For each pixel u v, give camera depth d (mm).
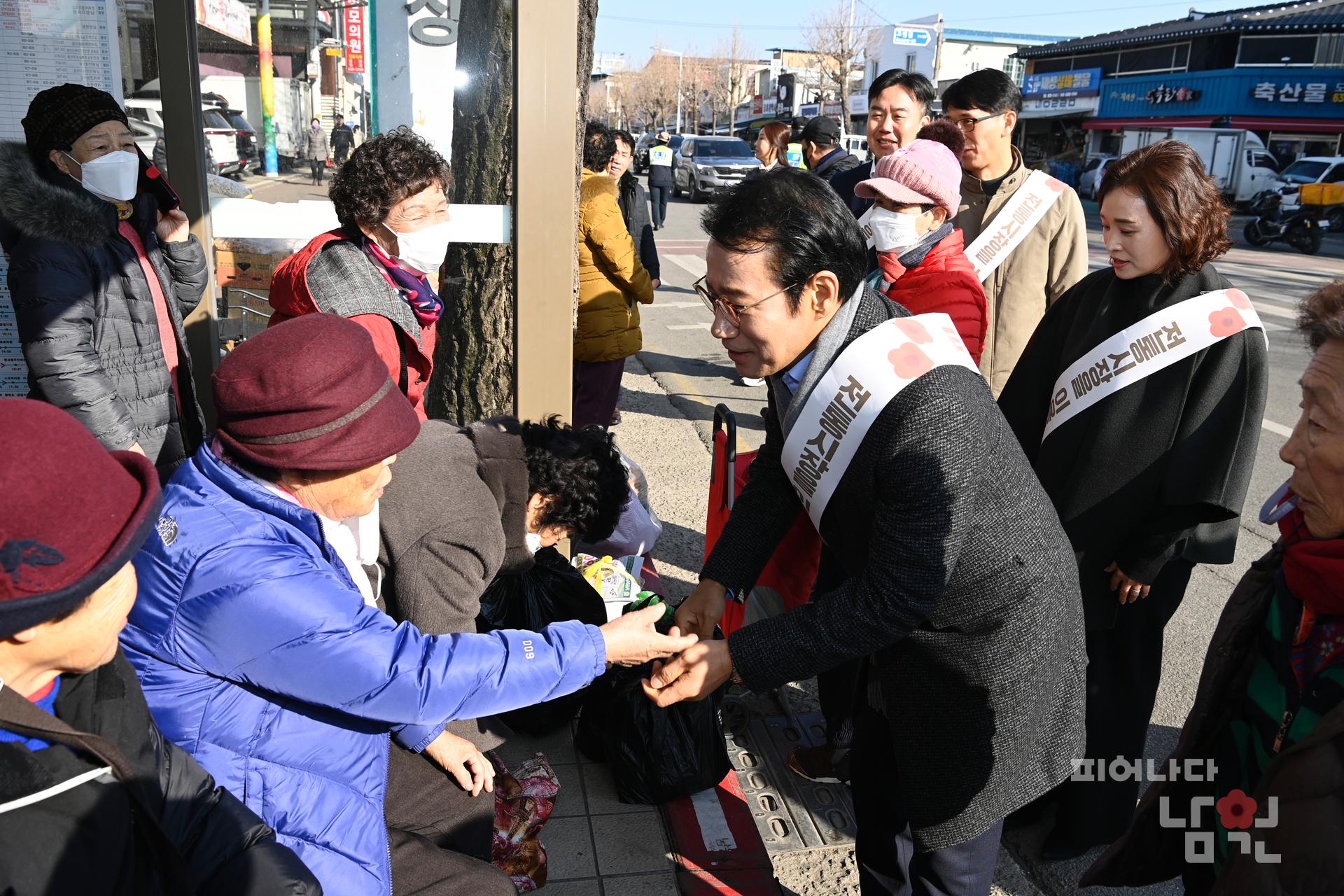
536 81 2990
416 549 2049
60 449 1024
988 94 3273
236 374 1513
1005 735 1791
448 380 3789
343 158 4062
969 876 1941
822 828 2760
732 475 3148
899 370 1654
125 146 2602
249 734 1524
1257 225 18859
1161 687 3580
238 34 3896
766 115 55062
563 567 2994
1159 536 2344
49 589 994
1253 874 1521
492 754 2682
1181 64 31953
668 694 1871
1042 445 2553
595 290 4699
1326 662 1559
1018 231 3295
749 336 1726
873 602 1703
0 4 3014
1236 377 2256
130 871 1103
